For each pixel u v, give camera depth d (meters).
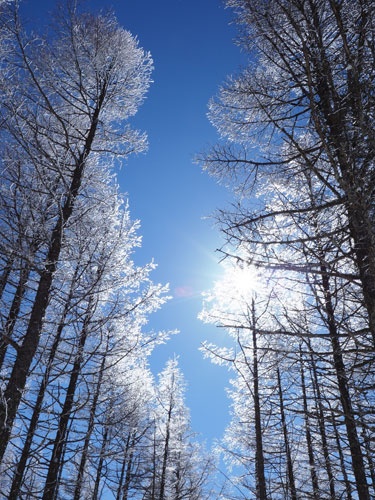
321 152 4.49
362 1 3.89
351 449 5.35
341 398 4.51
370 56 3.50
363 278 3.84
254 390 9.19
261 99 5.35
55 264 5.80
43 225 5.57
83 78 7.37
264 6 4.41
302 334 4.04
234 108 5.80
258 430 8.87
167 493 14.02
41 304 5.48
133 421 7.75
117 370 7.77
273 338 5.45
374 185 3.39
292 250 4.78
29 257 5.24
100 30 7.38
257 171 5.66
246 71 5.48
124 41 7.72
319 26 4.23
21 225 5.15
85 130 7.50
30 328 5.25
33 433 4.94
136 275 7.10
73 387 6.81
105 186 7.20
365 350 3.69
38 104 5.56
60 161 6.32
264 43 5.04
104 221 6.92
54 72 6.70
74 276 6.37
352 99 3.78
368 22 3.65
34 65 6.07
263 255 4.33
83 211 6.63
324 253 4.58
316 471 6.95
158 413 16.33
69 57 6.95
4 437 4.43
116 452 6.27
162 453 14.77
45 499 5.89
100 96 7.83
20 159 5.25
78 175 6.62
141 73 8.08
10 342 5.03
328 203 4.04
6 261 5.37
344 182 3.30
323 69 3.99
